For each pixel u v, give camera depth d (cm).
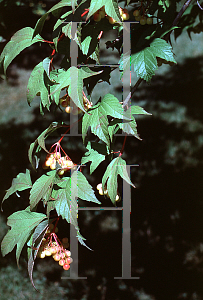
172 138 583
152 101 704
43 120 684
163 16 186
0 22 244
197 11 241
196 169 512
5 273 389
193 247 400
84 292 367
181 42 952
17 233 145
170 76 784
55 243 157
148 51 163
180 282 365
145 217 447
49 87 140
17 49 143
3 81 870
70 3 129
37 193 140
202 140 568
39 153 162
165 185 491
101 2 122
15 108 751
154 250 404
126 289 366
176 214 446
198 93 700
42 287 374
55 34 134
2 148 601
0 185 526
